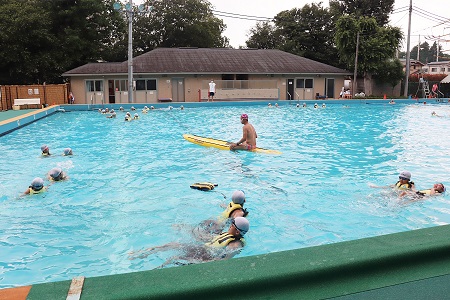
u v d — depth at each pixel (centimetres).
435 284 242
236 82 3419
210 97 3259
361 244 276
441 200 727
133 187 827
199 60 3512
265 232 588
